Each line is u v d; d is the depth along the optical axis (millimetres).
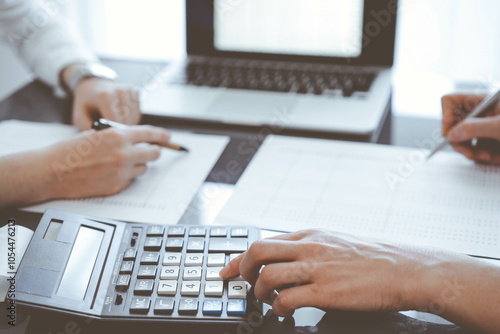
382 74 993
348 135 863
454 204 700
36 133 877
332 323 529
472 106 812
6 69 1626
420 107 942
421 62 1485
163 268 573
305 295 521
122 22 1583
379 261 541
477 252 619
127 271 568
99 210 707
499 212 684
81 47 1036
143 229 628
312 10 993
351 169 779
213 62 1054
